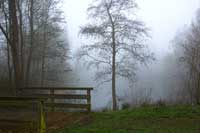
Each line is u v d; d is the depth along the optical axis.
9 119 6.53
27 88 10.55
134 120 8.89
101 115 9.70
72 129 7.80
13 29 13.78
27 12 21.55
